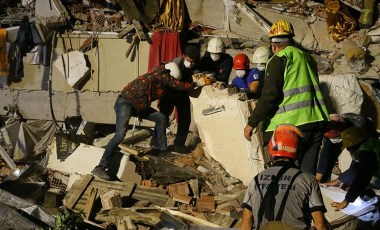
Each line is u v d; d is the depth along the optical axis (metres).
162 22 9.34
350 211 5.87
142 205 6.71
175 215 6.39
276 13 9.18
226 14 9.32
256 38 9.19
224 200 6.72
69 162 7.58
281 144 4.00
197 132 8.73
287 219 3.84
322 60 8.91
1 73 9.87
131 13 9.31
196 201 6.73
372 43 8.91
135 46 9.41
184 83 7.27
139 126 9.34
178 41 9.11
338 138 6.24
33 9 10.18
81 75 9.59
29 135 9.69
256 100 7.09
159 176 7.16
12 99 10.06
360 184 5.45
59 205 6.92
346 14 9.03
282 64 5.36
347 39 8.96
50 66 9.76
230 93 7.20
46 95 9.87
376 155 5.60
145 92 7.20
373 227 5.81
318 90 5.56
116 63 9.55
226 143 7.27
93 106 9.70
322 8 9.20
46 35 9.66
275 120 5.48
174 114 9.12
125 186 6.93
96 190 6.77
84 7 9.87
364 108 8.54
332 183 6.34
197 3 9.43
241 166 7.11
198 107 7.55
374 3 9.09
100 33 9.56
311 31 9.12
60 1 9.78
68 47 9.73
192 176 7.20
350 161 7.51
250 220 4.03
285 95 5.43
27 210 6.12
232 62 8.07
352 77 8.23
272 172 3.97
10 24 10.03
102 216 6.43
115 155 7.33
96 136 9.84
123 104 7.16
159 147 7.65
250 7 9.30
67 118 9.92
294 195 3.85
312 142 5.52
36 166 7.59
